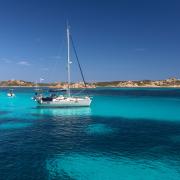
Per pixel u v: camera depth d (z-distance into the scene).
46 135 29.14
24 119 40.84
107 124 36.12
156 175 17.64
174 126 34.47
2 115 45.75
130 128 33.06
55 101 53.97
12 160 20.31
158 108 56.78
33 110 52.78
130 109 54.56
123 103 69.62
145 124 36.09
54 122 37.94
